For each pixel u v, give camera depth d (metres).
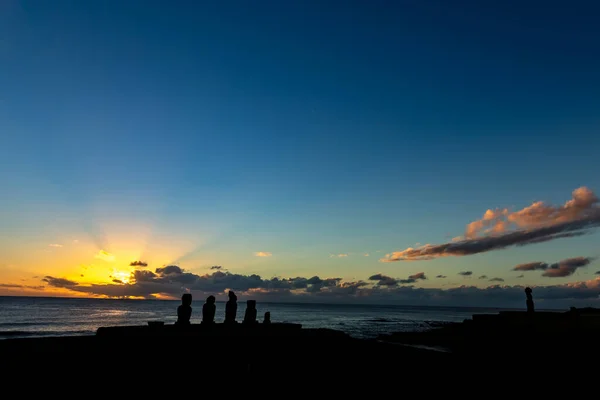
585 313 55.41
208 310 24.88
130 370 16.70
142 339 20.11
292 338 24.73
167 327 22.45
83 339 19.92
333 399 15.14
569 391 17.39
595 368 22.53
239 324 25.81
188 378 16.38
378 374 19.70
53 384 14.50
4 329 58.66
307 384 17.02
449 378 19.58
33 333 52.75
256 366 18.95
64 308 138.12
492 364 23.62
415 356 25.30
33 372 15.37
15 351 17.41
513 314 50.28
